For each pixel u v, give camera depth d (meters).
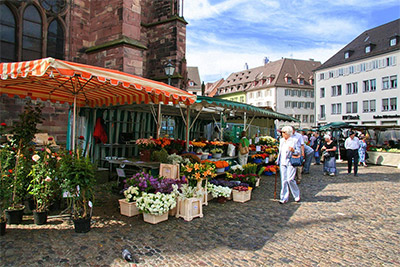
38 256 3.76
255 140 12.88
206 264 3.77
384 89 42.66
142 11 17.59
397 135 24.58
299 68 68.88
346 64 47.69
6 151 5.18
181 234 4.80
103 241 4.35
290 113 64.56
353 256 4.18
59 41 13.04
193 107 8.60
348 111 47.53
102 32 13.09
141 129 12.08
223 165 8.58
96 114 10.44
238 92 75.19
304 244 4.58
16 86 6.30
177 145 8.12
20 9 11.66
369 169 15.16
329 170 12.29
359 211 6.61
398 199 7.88
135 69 12.55
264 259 3.99
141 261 3.77
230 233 4.95
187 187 5.98
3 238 4.30
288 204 7.10
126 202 5.60
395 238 4.95
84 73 4.30
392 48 41.44
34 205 5.70
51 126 12.29
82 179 4.64
